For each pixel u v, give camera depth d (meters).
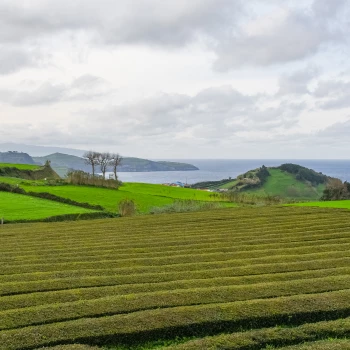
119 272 17.44
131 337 11.25
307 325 11.48
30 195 54.22
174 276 16.58
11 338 10.76
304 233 25.95
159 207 48.72
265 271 17.14
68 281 15.95
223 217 34.91
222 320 11.86
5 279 16.44
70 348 10.30
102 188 67.06
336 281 14.91
